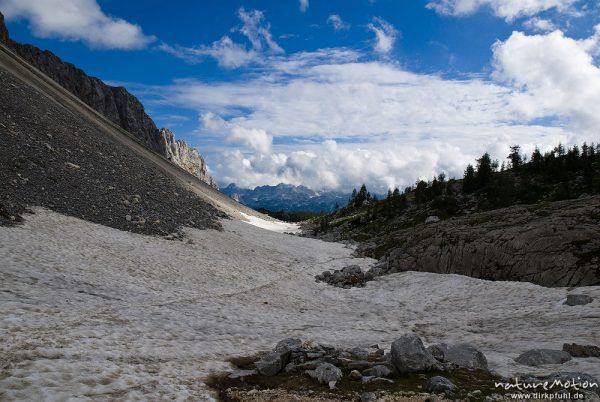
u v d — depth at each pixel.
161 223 44.69
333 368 13.60
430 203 90.69
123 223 39.50
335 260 55.66
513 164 112.31
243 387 13.14
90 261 26.50
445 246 44.78
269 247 56.25
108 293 21.81
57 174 40.69
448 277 39.91
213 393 12.41
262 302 29.39
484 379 13.02
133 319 18.39
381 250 59.59
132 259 30.47
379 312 30.80
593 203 44.47
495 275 38.12
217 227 58.16
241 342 18.69
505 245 39.19
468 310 29.61
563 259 34.19
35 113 56.50
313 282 40.69
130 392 11.02
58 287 20.06
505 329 22.97
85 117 99.94
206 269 34.75
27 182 35.44
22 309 15.67
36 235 27.34
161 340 16.47
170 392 11.63
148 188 57.28
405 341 14.31
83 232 32.16
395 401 11.16
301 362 15.20
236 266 39.09
